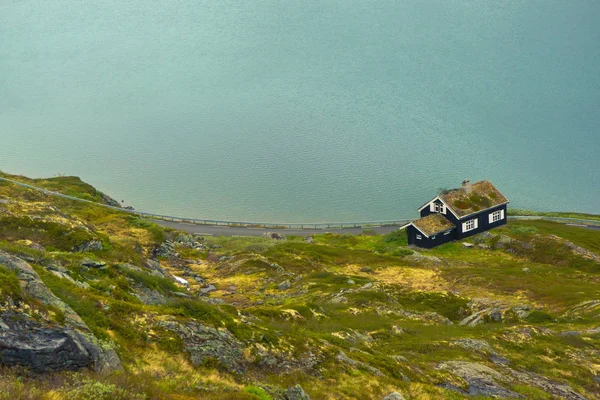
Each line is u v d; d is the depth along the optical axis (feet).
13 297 87.92
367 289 233.35
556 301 239.09
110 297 115.03
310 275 266.98
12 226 205.05
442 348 161.68
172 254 301.63
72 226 216.54
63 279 111.34
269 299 231.71
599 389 147.95
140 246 289.12
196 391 90.63
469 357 155.84
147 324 107.34
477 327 191.83
